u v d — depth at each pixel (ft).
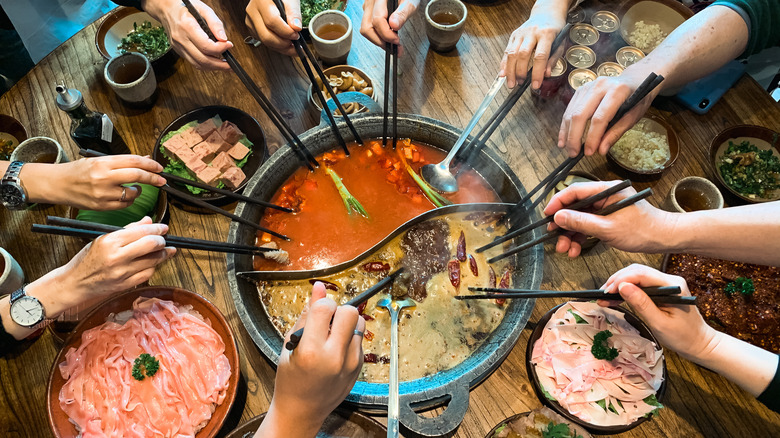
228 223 6.49
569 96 7.06
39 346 5.71
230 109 6.79
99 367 5.18
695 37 6.15
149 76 6.84
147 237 4.64
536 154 6.90
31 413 5.41
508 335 5.15
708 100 7.04
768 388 4.59
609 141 5.40
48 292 4.95
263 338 5.20
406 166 6.79
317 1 7.81
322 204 6.62
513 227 6.18
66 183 5.26
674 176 6.69
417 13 8.16
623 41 7.76
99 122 6.34
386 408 5.00
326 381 3.83
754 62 10.19
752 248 4.76
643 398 5.08
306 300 5.93
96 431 4.92
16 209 5.57
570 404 5.05
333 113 6.88
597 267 6.22
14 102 7.23
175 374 5.12
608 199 4.87
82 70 7.47
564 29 5.52
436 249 6.19
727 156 6.73
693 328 4.56
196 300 5.46
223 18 7.93
